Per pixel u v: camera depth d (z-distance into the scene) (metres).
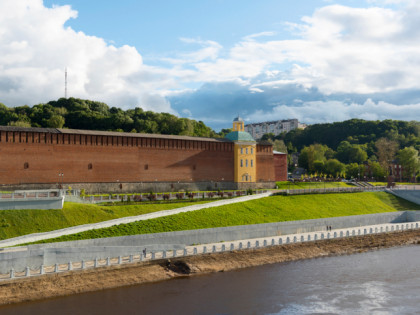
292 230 72.69
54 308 40.50
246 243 62.00
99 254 50.75
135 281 48.19
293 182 119.81
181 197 78.88
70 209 60.72
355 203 97.31
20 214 56.12
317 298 45.25
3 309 39.72
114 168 84.81
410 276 53.59
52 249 47.81
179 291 46.28
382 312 41.59
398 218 92.06
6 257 44.31
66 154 79.31
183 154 95.19
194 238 60.97
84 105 179.38
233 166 104.25
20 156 74.50
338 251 66.88
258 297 45.19
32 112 167.38
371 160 198.00
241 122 112.19
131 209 67.44
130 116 173.38
